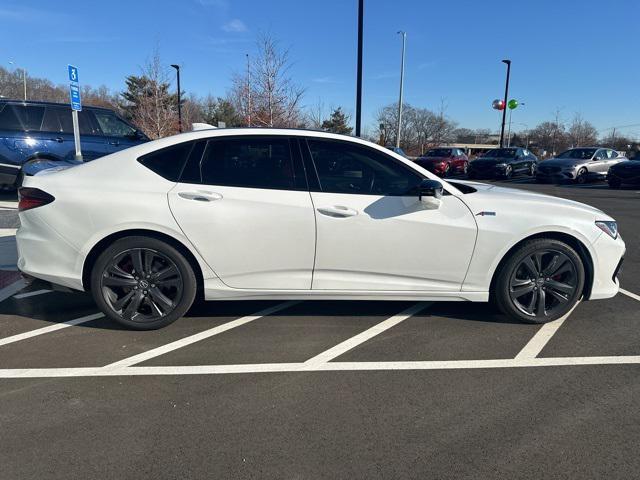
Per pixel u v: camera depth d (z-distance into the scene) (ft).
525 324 13.15
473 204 12.30
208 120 144.36
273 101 56.44
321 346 11.72
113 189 11.59
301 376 10.24
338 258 12.01
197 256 11.81
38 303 14.44
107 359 10.89
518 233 12.28
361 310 14.20
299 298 12.42
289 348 11.59
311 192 11.87
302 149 12.07
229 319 13.38
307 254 11.95
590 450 7.81
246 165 11.94
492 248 12.28
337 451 7.75
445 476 7.19
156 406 9.02
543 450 7.81
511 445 7.94
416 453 7.72
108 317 12.60
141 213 11.48
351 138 12.26
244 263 11.93
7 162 28.99
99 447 7.79
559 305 12.92
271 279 12.12
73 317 13.35
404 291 12.38
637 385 9.95
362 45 36.94
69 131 30.73
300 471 7.27
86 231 11.51
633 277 18.13
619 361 11.04
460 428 8.41
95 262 11.79
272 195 11.76
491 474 7.24
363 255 12.03
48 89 198.08
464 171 82.17
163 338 12.05
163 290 12.22
